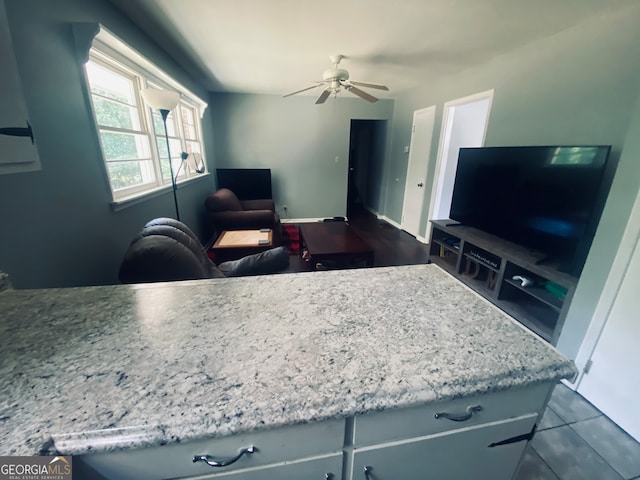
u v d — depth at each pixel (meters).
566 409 1.55
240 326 0.74
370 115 5.30
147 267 1.31
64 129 1.45
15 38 1.16
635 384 1.38
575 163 1.85
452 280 1.05
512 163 2.35
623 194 1.39
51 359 0.62
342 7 1.93
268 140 5.12
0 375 0.57
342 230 3.63
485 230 2.71
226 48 2.69
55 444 0.45
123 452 0.50
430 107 4.08
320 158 5.35
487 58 2.90
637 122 1.32
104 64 1.97
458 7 1.91
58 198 1.40
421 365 0.61
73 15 1.51
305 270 3.40
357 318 0.79
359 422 0.58
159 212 2.63
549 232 2.06
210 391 0.54
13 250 1.16
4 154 1.05
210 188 4.73
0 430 0.46
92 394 0.53
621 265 1.41
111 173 2.05
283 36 2.40
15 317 0.78
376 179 6.26
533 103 2.49
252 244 2.84
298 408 0.51
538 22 2.09
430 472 0.71
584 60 2.06
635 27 1.76
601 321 1.51
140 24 2.18
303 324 0.75
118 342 0.68
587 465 1.28
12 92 1.08
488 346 0.69
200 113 4.12
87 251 1.62
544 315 2.18
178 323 0.76
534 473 1.24
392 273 1.11
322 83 3.07
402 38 2.42
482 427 0.68
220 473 0.57
